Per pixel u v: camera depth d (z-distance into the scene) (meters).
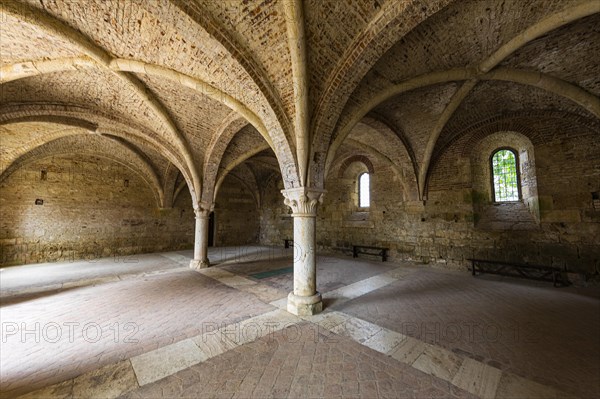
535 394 2.13
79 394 2.17
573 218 5.80
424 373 2.43
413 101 5.74
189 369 2.52
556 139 6.06
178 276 6.53
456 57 4.20
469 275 6.65
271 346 2.95
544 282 5.87
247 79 3.71
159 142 7.09
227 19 3.09
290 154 4.07
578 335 3.19
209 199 7.70
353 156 10.25
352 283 5.80
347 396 2.13
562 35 3.68
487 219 7.32
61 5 2.98
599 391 2.16
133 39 3.57
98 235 9.84
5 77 3.94
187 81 4.29
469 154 7.48
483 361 2.63
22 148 7.27
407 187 8.39
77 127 6.77
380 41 3.29
